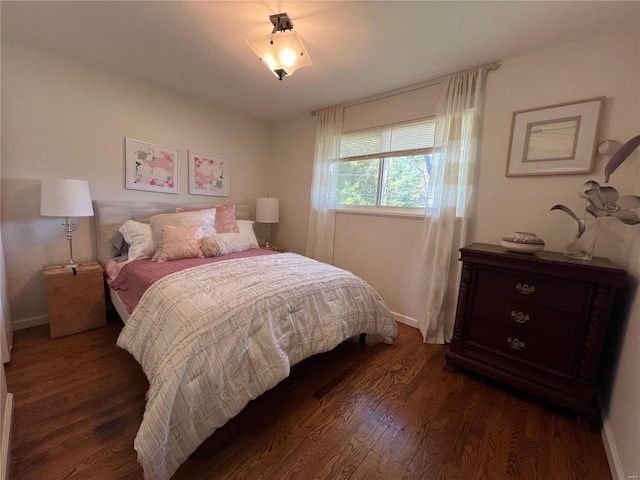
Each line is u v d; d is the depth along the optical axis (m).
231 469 1.12
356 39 1.82
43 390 1.51
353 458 1.20
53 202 1.95
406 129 2.60
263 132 3.78
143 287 1.68
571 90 1.78
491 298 1.73
